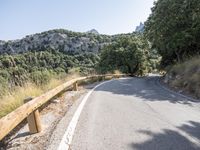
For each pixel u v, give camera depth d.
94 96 10.55
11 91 7.72
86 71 24.39
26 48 175.25
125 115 6.48
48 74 11.68
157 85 19.75
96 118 6.12
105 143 4.31
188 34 22.41
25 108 4.12
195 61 16.62
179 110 7.52
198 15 21.88
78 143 4.31
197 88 12.30
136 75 57.97
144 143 4.35
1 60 9.33
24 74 9.19
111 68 58.75
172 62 31.61
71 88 13.30
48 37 182.12
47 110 7.17
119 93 12.03
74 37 179.12
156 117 6.36
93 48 167.88
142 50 60.19
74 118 6.10
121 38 64.75
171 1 23.69
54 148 4.07
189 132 5.09
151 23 27.55
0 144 4.70
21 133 4.89
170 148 4.13
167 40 25.05
